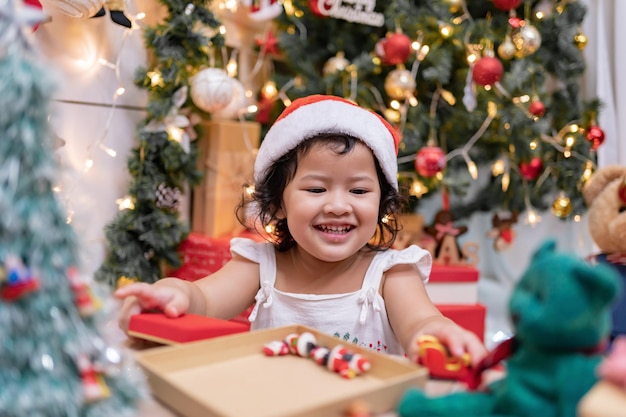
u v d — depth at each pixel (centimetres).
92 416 43
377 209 97
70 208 127
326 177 94
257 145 173
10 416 40
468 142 189
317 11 162
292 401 54
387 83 167
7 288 39
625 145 193
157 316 78
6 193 39
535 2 192
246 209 133
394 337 97
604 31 199
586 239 215
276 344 68
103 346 46
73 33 134
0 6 42
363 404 51
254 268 106
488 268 251
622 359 41
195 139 158
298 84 182
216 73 145
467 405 49
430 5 176
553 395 44
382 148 97
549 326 43
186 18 142
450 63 171
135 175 147
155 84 142
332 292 100
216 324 75
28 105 40
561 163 191
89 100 140
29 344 41
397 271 100
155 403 54
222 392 56
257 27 194
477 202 212
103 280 140
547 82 212
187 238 158
